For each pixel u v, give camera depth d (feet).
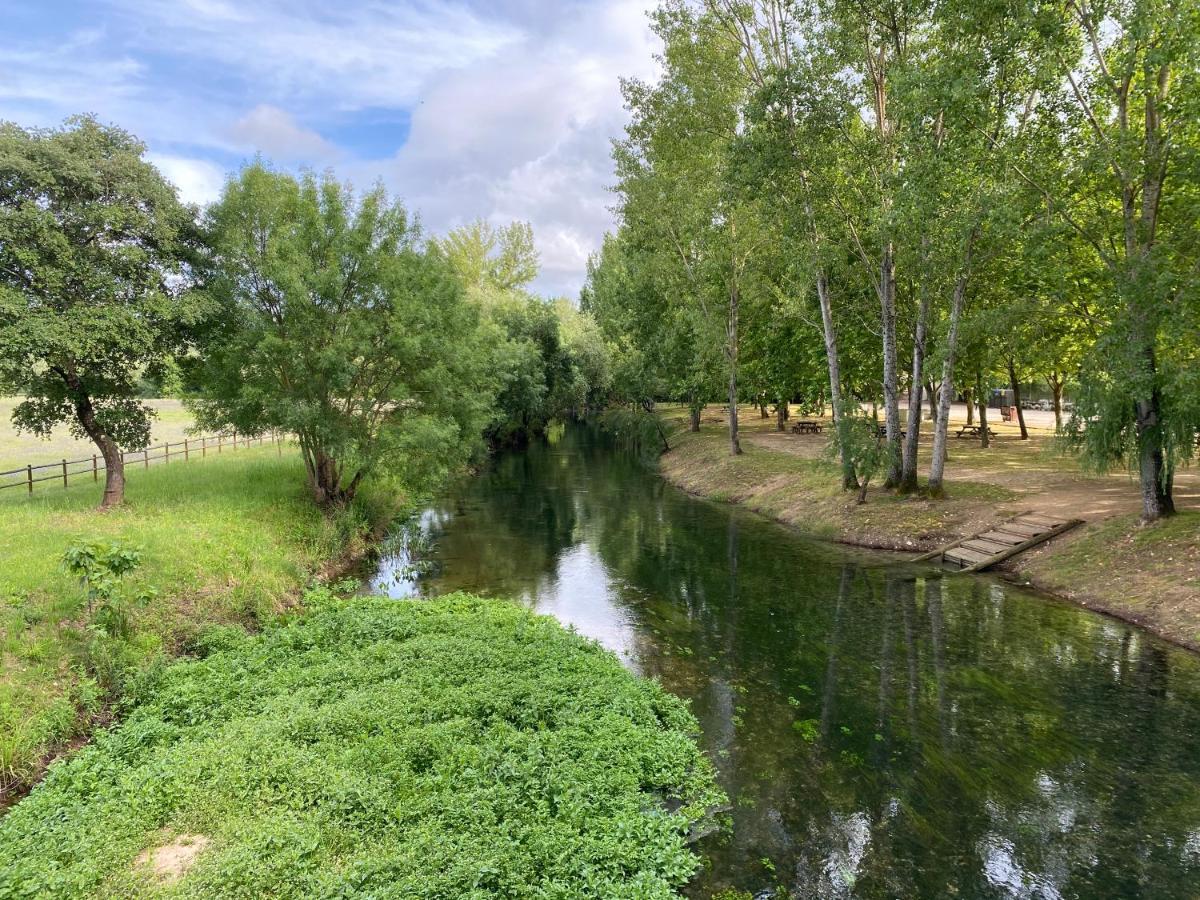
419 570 68.08
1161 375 51.01
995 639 47.09
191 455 110.63
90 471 91.25
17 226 51.11
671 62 96.37
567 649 42.16
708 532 84.23
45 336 50.01
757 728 35.55
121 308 55.36
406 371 77.30
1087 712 36.68
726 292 130.31
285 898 20.54
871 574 63.67
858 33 70.03
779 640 48.16
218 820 24.40
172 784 26.43
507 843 23.36
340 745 29.60
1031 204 59.21
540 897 21.12
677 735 32.91
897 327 90.07
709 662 44.42
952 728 35.32
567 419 298.76
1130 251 53.31
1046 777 30.86
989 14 54.90
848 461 80.69
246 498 71.82
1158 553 52.24
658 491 118.52
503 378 146.61
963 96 54.70
